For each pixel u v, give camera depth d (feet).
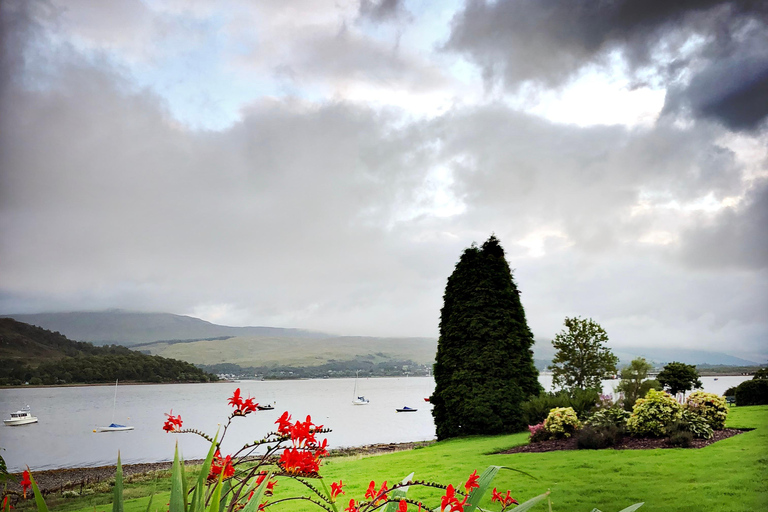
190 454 90.02
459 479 30.91
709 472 27.32
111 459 84.28
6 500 17.30
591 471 29.86
